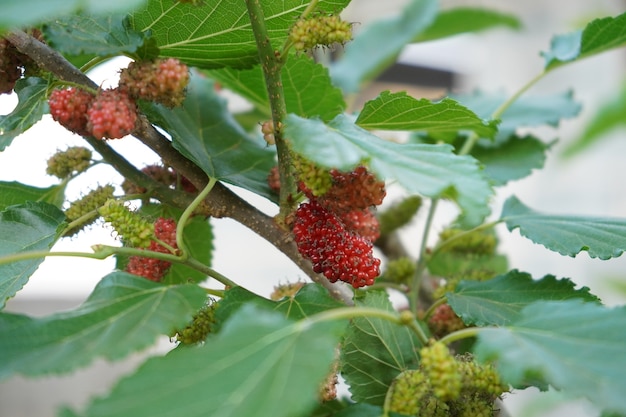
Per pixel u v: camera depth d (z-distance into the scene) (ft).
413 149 1.04
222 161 1.34
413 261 1.68
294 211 1.21
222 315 1.11
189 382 0.91
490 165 1.63
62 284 2.89
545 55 1.57
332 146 1.01
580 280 3.18
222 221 3.19
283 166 1.19
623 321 0.96
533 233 1.30
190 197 1.26
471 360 1.10
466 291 1.28
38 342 0.98
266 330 0.96
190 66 1.29
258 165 1.38
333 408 1.18
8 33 1.15
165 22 1.19
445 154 1.02
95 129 1.07
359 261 1.14
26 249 1.21
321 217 1.14
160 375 0.92
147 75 1.10
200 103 1.44
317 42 1.13
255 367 0.92
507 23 2.22
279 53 1.14
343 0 1.19
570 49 1.56
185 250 1.16
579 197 3.18
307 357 0.93
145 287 1.06
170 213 1.35
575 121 3.00
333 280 1.16
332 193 1.09
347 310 0.99
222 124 1.43
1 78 1.21
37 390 2.77
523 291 1.27
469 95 1.83
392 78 3.11
